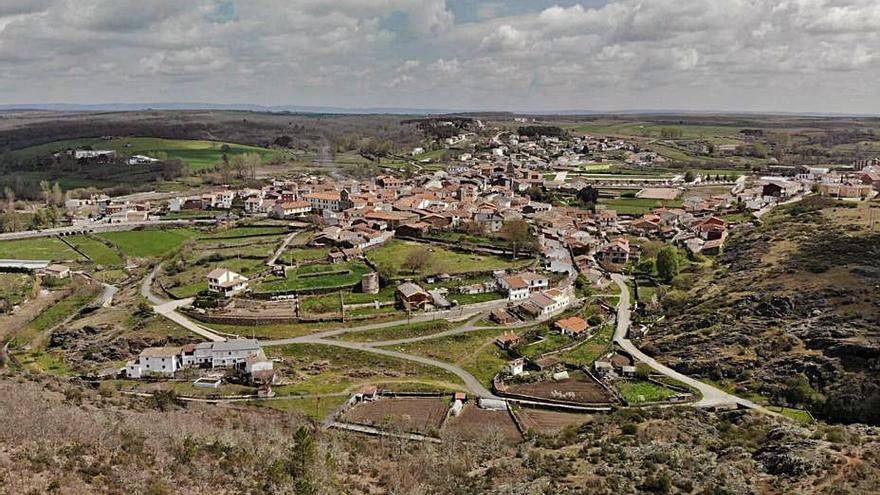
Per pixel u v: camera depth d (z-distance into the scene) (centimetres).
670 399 11419
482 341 14762
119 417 8994
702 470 7300
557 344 14338
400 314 16138
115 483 6359
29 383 11225
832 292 13462
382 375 13175
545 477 7519
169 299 17450
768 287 14675
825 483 6512
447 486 7612
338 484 7394
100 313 16875
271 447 8331
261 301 16812
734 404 11044
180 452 7469
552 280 18112
